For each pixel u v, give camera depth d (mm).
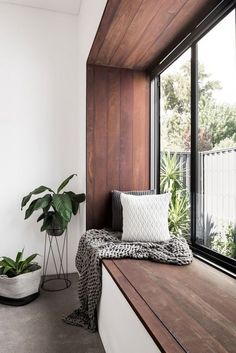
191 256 1688
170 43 2070
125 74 2520
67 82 2852
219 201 1692
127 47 2127
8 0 2666
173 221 2174
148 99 2570
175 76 2189
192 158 1918
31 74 2754
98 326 1772
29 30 2752
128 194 2152
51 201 2379
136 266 1571
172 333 888
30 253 2758
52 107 2812
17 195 2717
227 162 1607
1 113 2672
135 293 1206
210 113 1753
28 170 2746
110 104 2477
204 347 816
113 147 2484
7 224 2695
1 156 2674
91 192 2438
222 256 1617
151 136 2559
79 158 2799
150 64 2449
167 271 1494
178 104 2160
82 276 1945
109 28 1846
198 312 1034
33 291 2252
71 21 2855
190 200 1958
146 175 2553
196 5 1627
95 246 1829
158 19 1761
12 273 2293
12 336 1750
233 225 1568
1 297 2223
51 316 2002
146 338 969
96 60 2355
